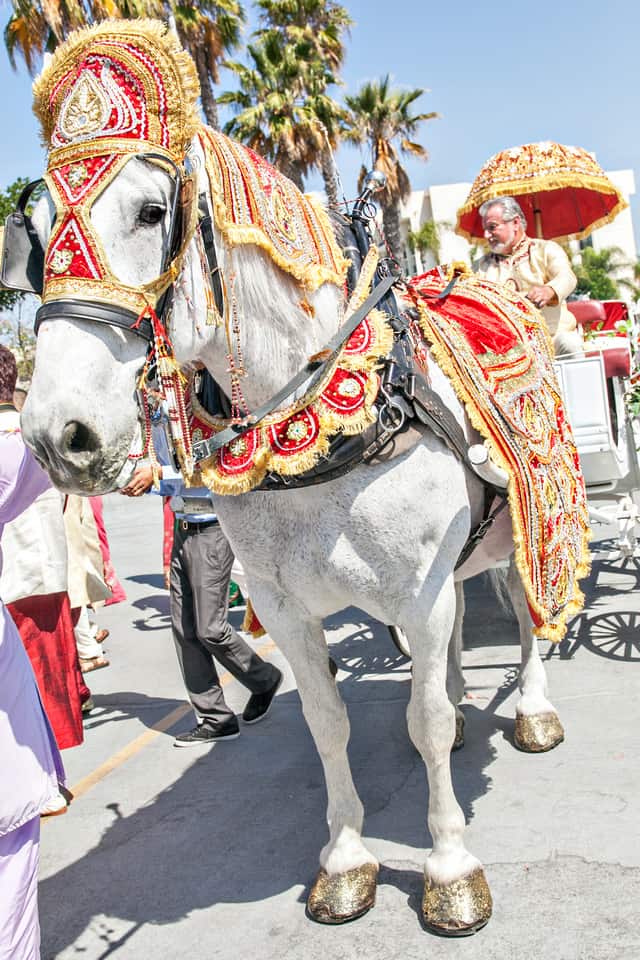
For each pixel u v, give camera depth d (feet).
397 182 90.89
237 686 17.25
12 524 12.73
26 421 5.76
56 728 13.20
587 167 17.28
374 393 7.50
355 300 7.85
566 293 14.78
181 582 13.93
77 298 5.75
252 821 11.33
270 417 7.50
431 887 8.59
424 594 8.02
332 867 9.06
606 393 14.70
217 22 64.80
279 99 71.26
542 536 9.53
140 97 6.06
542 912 8.45
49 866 10.91
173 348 6.57
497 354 9.66
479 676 15.35
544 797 10.68
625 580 19.74
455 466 8.30
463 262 10.98
